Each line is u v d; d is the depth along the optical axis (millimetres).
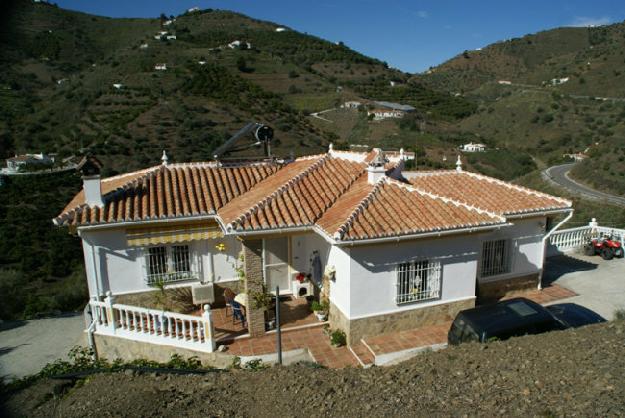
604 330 10375
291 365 11258
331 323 15219
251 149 21594
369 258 13844
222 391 9883
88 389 10641
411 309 14680
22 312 24906
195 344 14047
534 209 17562
